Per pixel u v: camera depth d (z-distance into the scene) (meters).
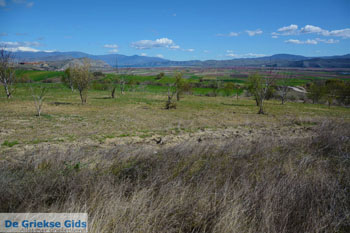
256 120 22.61
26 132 13.49
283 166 4.97
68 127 15.73
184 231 3.00
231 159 5.36
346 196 3.70
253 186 4.02
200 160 5.32
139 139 12.36
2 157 7.20
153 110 29.06
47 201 3.43
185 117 23.72
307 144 6.97
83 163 5.31
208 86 84.44
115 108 29.42
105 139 12.09
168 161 5.05
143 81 95.12
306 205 3.40
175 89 44.50
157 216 3.04
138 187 3.79
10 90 38.06
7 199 3.25
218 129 16.55
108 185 3.71
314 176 4.35
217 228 2.88
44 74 89.19
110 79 70.50
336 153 6.22
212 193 3.63
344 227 3.09
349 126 10.19
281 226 2.94
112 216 2.91
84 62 32.91
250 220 3.15
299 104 47.44
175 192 3.58
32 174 4.27
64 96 42.69
